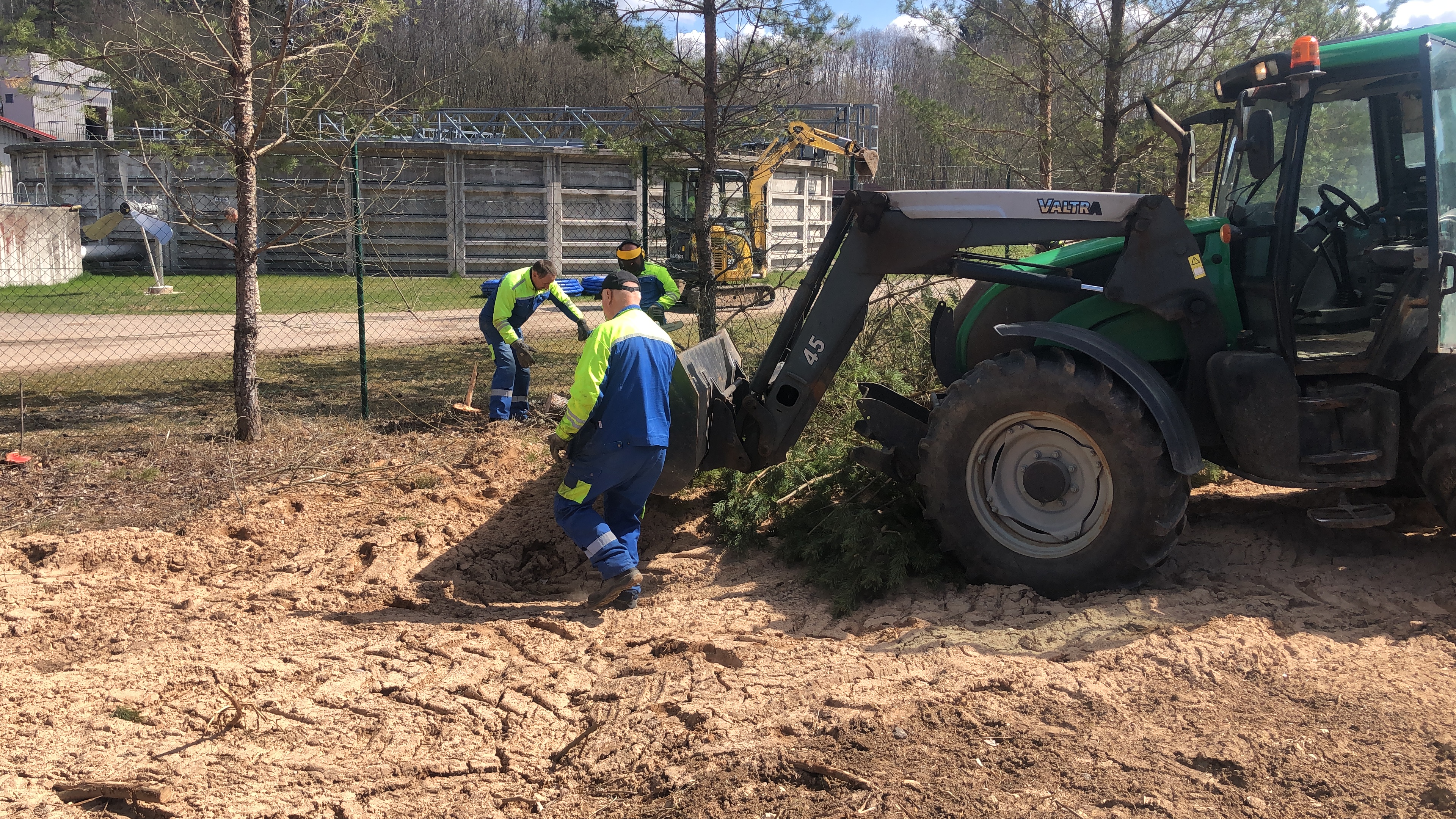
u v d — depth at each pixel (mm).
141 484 6469
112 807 3039
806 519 5324
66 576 5066
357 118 7527
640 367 4535
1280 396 4340
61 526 5703
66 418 8508
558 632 4422
